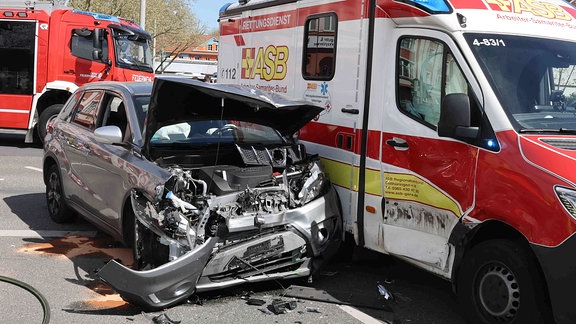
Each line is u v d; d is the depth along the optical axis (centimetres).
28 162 1226
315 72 641
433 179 475
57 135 731
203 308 484
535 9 514
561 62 479
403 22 520
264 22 742
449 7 484
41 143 1519
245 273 502
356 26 571
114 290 475
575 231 371
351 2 578
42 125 1424
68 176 688
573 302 373
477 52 463
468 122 438
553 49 484
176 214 472
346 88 585
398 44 526
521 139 419
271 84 727
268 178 538
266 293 523
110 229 594
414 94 508
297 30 671
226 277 494
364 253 612
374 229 542
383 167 529
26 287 517
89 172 630
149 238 495
